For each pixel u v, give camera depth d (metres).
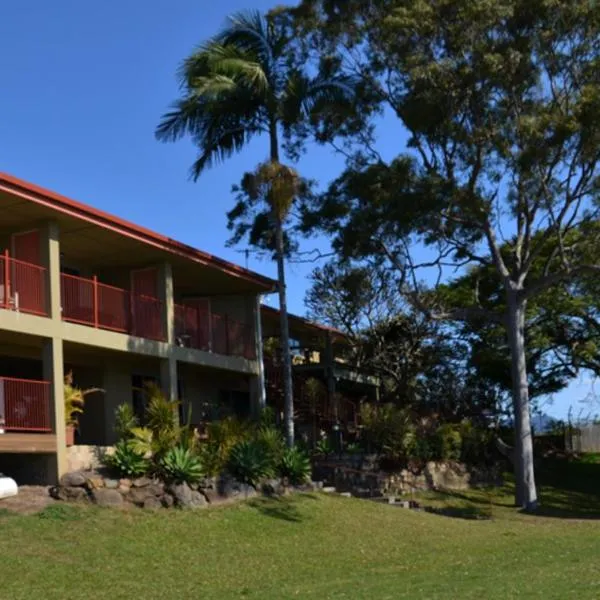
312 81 26.06
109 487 17.69
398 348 36.09
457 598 10.64
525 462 26.94
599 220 25.72
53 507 16.44
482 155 24.06
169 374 22.98
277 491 21.59
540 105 23.69
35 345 19.95
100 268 24.30
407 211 23.34
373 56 25.25
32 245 19.03
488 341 37.28
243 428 22.56
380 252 25.58
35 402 17.97
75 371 23.25
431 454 29.70
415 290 27.27
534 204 25.09
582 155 23.53
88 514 16.58
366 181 23.89
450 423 32.97
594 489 34.06
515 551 16.94
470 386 38.09
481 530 21.17
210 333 25.81
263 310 32.53
